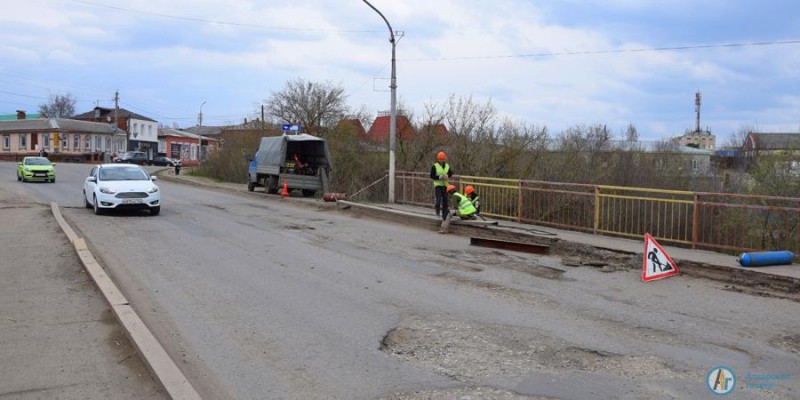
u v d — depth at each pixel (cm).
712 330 692
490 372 544
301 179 2617
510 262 1119
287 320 710
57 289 840
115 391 496
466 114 2902
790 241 1084
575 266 1091
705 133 8119
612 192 1650
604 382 522
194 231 1471
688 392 501
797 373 552
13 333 645
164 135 9575
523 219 1590
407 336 653
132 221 1644
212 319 710
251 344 620
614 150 3375
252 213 1955
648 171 3216
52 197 2458
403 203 2122
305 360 573
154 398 484
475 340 639
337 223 1711
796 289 891
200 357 580
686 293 886
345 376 532
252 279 934
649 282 961
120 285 876
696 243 1169
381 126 5691
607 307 791
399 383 516
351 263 1086
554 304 801
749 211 1130
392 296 834
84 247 1105
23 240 1252
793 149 2317
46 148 7431
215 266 1034
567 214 1479
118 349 598
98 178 1836
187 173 5119
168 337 640
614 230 1341
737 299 852
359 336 651
